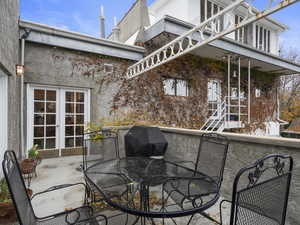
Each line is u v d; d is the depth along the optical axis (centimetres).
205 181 196
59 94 454
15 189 116
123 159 261
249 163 219
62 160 419
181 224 193
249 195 106
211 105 725
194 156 296
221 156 203
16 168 133
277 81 947
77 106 476
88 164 326
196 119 674
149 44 568
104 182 212
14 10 333
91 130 437
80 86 470
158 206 213
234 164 236
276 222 123
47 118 439
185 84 664
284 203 129
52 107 445
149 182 152
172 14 729
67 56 454
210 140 229
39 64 419
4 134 275
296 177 179
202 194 165
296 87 1399
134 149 307
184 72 649
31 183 290
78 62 468
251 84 838
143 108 570
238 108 689
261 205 112
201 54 648
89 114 490
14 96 339
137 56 545
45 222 144
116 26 792
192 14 671
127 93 541
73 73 461
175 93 647
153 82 590
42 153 430
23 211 121
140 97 564
